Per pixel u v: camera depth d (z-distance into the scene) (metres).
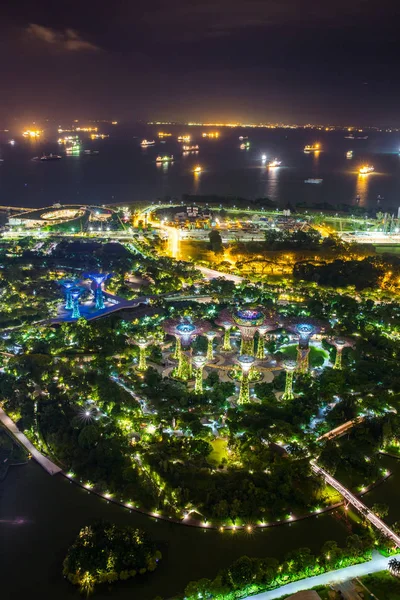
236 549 183.50
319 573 170.62
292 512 199.12
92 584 169.00
